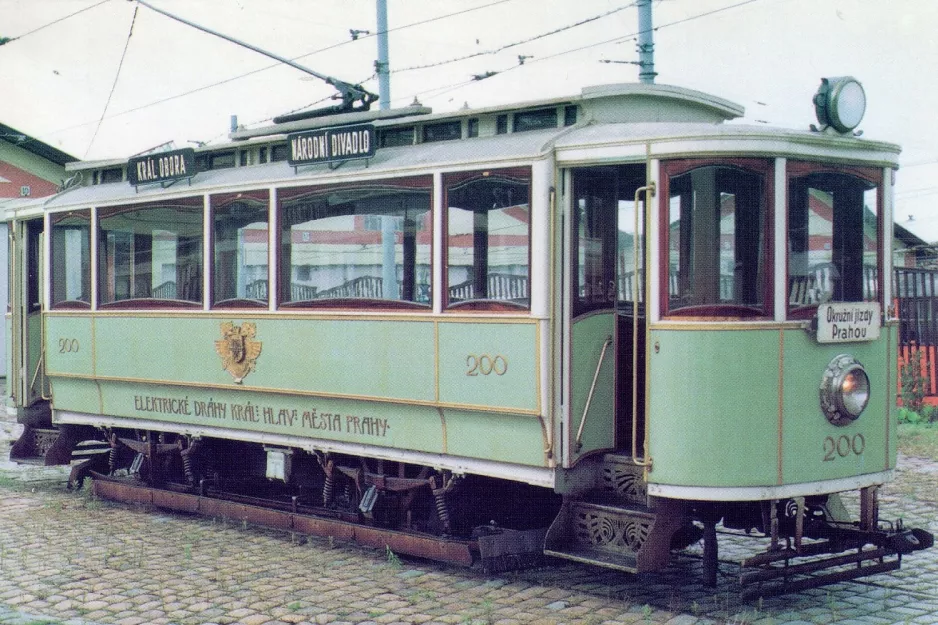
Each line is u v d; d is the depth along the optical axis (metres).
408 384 7.96
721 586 7.36
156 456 10.56
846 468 6.92
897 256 25.47
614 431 7.49
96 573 7.91
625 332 7.61
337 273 8.47
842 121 6.93
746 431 6.58
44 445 11.84
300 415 8.94
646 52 17.20
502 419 7.41
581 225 7.31
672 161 6.76
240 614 6.82
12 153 23.48
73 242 10.98
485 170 7.44
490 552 7.45
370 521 8.68
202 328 9.59
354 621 6.64
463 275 7.58
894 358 7.34
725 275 6.66
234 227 9.30
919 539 6.94
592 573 7.77
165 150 10.02
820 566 6.75
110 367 10.58
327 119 9.03
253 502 9.70
